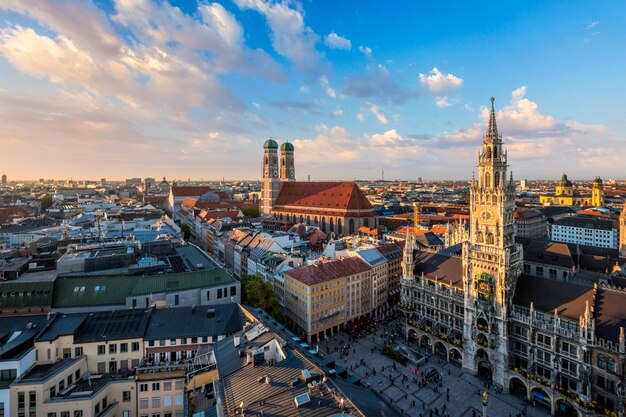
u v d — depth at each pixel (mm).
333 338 127625
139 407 71625
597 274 121312
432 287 118000
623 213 145500
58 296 99000
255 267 165250
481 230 101500
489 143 98812
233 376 58000
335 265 138500
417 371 104062
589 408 77688
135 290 103875
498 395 93750
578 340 81312
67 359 74688
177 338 79688
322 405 46625
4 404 64438
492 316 97750
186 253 155625
